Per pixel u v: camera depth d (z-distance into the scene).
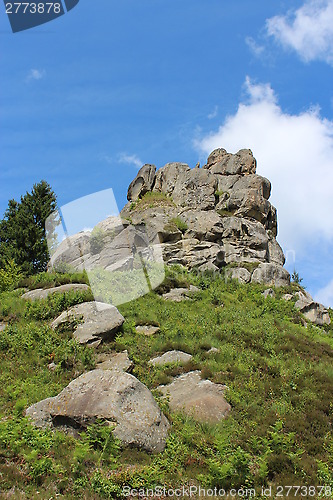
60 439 12.08
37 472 10.63
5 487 10.15
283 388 16.98
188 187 40.53
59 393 14.12
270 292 32.03
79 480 10.51
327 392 16.92
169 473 11.45
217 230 36.84
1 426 12.12
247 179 41.41
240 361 19.05
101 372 13.95
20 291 25.42
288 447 12.95
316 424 14.75
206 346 20.03
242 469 11.43
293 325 26.91
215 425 13.81
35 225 39.16
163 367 17.73
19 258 37.72
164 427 13.04
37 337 19.33
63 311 21.61
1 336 19.20
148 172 45.00
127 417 12.65
